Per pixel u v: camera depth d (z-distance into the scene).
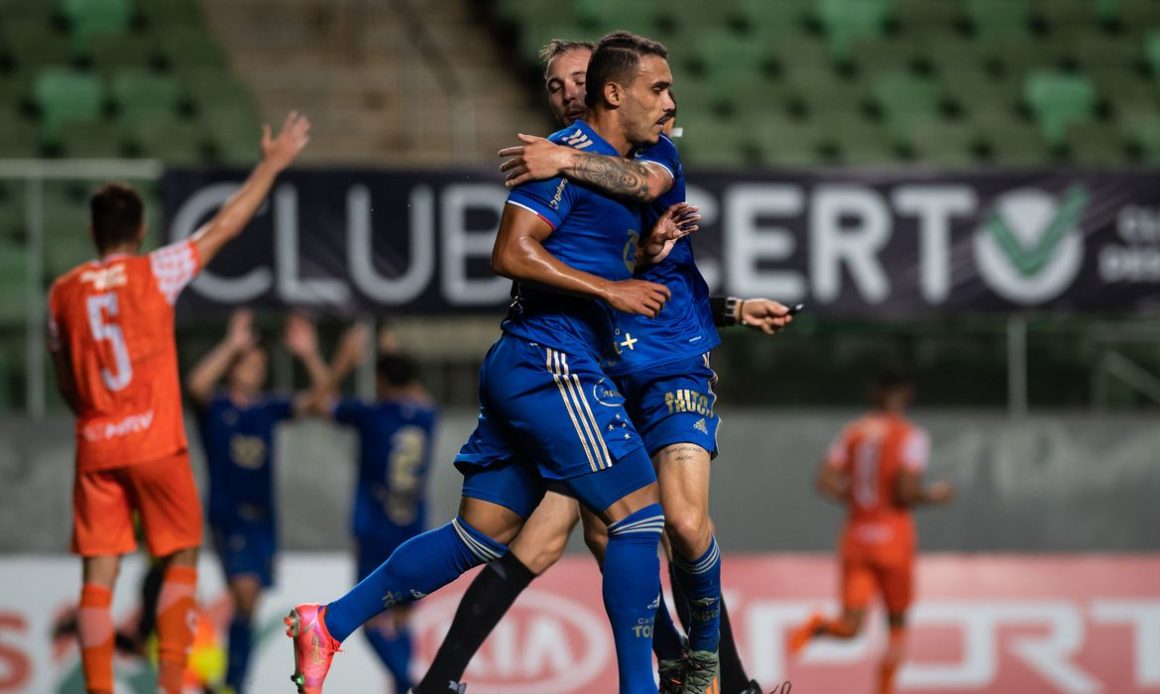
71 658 33.53
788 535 37.41
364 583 15.87
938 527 37.97
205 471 35.31
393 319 35.75
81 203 36.03
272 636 34.19
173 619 20.08
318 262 35.12
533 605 34.41
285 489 36.00
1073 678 36.44
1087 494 38.31
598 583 34.91
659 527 15.34
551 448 15.20
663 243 16.08
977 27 51.53
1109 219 37.25
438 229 35.44
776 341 38.09
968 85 49.09
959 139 46.91
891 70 49.59
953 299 36.78
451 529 15.97
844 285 36.44
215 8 49.81
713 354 38.09
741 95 47.44
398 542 33.25
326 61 48.34
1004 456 38.22
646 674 15.28
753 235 36.19
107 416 19.91
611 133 15.73
